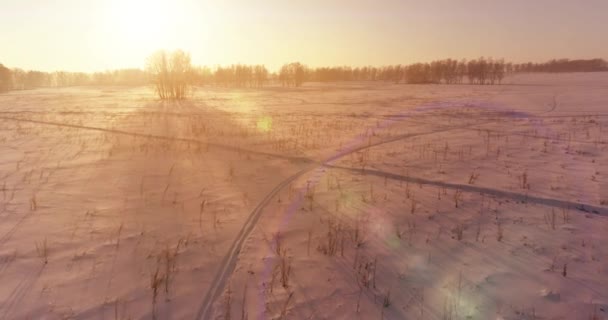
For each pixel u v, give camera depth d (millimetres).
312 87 95000
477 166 10734
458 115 25266
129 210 7188
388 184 9109
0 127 19906
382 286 4812
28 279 4766
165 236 6102
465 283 4840
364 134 16969
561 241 5945
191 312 4258
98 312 4191
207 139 15391
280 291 4672
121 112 29438
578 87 59750
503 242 5957
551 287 4715
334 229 6434
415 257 5527
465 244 5914
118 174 9773
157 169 10359
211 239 6043
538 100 36406
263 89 86000
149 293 4574
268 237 6164
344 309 4348
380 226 6590
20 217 6754
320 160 11734
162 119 23734
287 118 24344
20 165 10742
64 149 13227
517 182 9070
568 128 18031
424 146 13977
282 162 11461
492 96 44750
